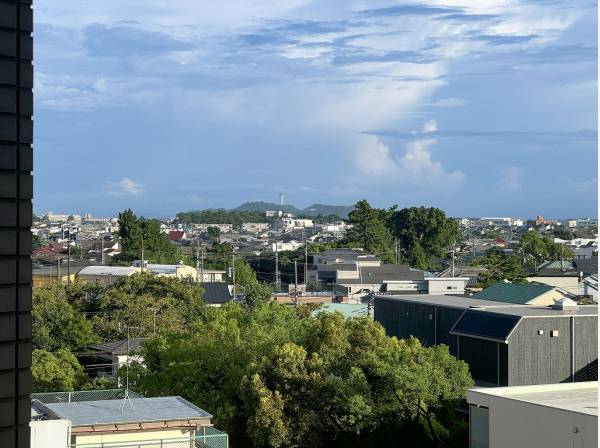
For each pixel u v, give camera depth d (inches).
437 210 6432.1
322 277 4638.3
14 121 366.0
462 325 1851.6
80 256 5723.4
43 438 920.3
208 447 1160.2
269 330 1867.6
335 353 1644.9
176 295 2743.6
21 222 368.2
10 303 366.0
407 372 1529.3
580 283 3725.4
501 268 4001.0
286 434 1518.2
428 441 1566.2
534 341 1724.9
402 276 4537.4
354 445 1568.7
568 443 1121.4
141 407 1179.9
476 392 1286.9
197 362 1667.1
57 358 1983.3
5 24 363.6
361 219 6250.0
